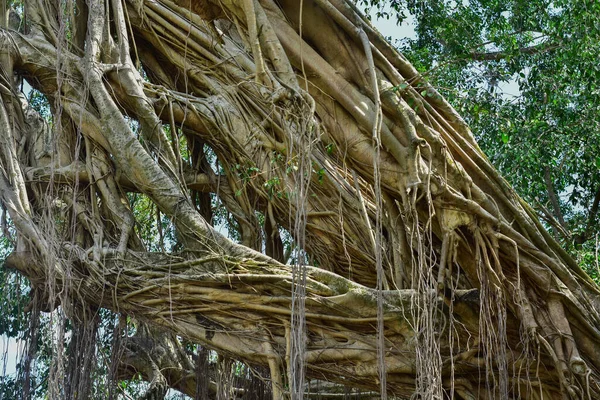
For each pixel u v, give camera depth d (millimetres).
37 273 10266
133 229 10617
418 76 10234
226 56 11422
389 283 10438
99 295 10039
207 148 12930
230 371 11625
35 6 11688
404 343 9461
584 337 9789
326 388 13047
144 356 13172
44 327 10383
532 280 9758
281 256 11383
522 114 13469
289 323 9594
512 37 13547
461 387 9664
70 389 9984
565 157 13273
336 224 10703
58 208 10695
